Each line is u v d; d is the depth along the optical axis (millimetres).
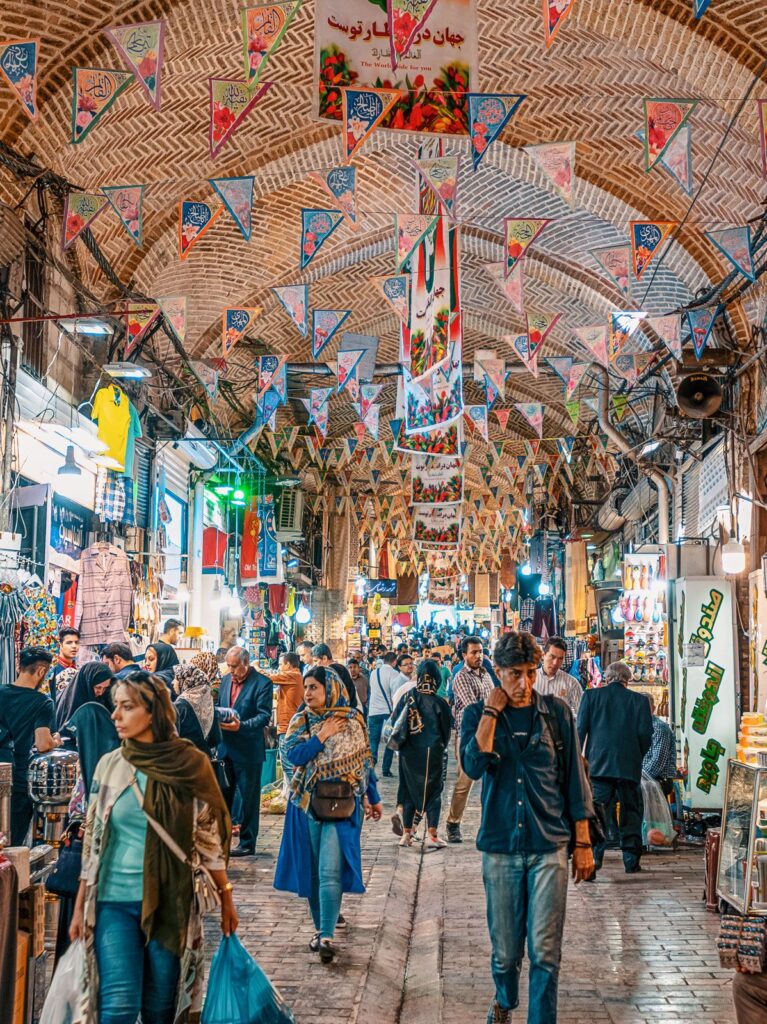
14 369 9398
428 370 9992
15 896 3455
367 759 5898
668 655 10766
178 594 16891
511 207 14430
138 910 3539
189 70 10453
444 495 17469
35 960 3688
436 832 9188
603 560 24062
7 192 9688
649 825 8852
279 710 10930
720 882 3730
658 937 6051
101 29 9094
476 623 49125
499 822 4289
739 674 10297
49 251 10328
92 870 3551
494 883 4293
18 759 5973
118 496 12719
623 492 19797
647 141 7301
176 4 9219
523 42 10992
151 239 13047
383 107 6797
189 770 3625
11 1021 3385
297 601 28250
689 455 14547
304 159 13117
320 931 5582
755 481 11375
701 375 11594
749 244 8930
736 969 3492
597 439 19000
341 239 15398
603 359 11914
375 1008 4918
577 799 4371
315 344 12109
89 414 12531
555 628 27359
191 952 3625
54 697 8656
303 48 10891
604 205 12883
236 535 20891
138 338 11297
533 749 4328
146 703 3652
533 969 4160
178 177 12289
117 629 11336
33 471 10508
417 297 10195
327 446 24734
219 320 15938
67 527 12141
